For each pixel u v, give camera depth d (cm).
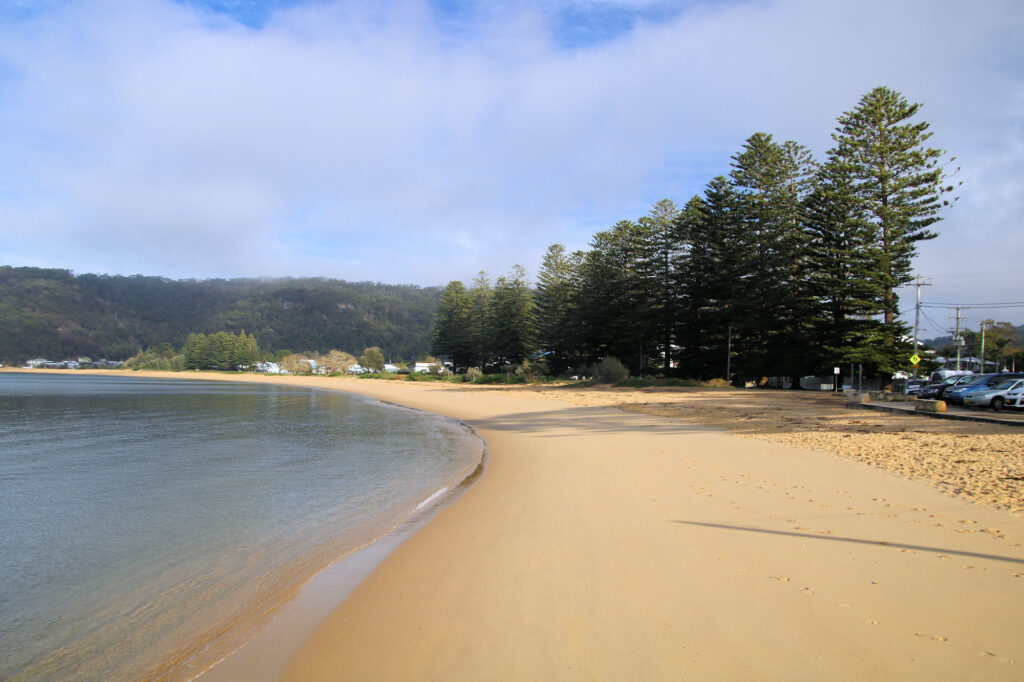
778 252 3531
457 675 348
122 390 5312
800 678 328
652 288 4144
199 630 462
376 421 2362
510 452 1364
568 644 380
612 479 942
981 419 1584
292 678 366
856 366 3136
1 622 493
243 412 2877
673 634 388
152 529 776
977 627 387
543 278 5259
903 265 3172
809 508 709
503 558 570
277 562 626
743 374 3831
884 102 3128
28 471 1230
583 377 4609
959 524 625
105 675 399
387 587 519
